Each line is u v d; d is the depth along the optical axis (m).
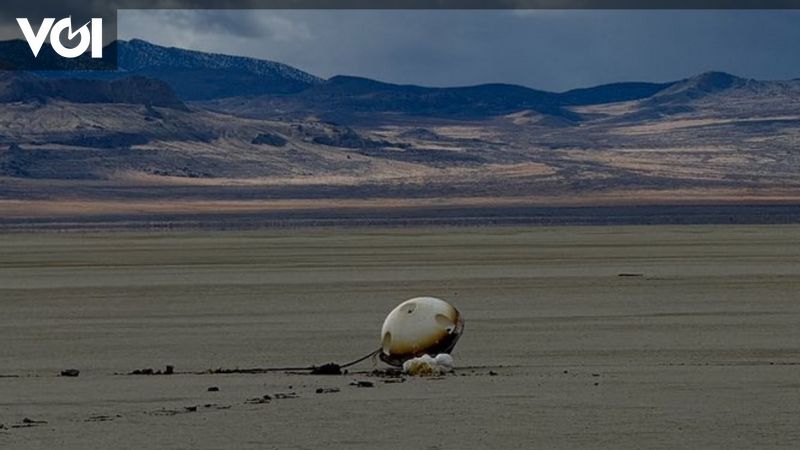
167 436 48.94
